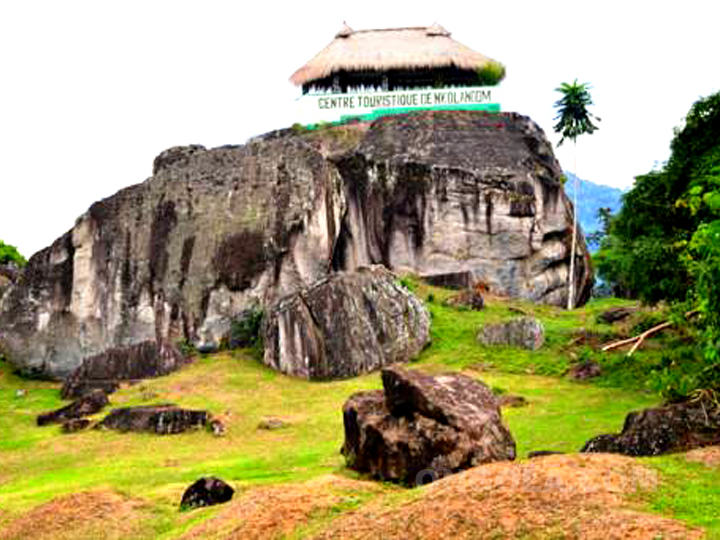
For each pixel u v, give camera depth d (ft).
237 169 158.71
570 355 114.73
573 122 184.34
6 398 133.18
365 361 123.03
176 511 64.85
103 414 108.17
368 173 168.55
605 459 51.55
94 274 159.33
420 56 192.85
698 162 94.48
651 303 104.94
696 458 51.55
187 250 154.81
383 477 63.82
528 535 43.29
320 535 50.29
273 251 149.89
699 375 60.64
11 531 64.23
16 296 161.68
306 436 92.22
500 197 163.43
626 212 109.19
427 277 160.76
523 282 162.91
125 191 163.43
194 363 135.54
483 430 63.16
